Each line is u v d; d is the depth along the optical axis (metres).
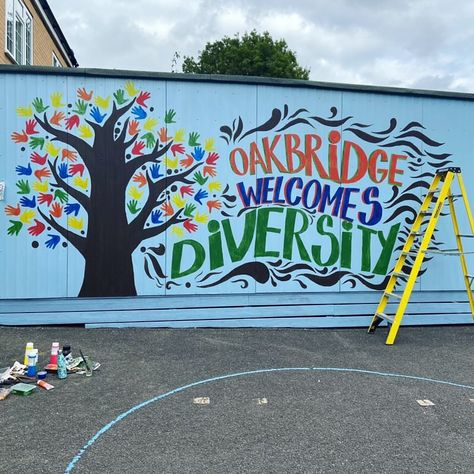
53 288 6.59
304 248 7.05
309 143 7.03
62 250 6.59
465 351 6.09
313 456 3.38
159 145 6.72
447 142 7.41
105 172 6.63
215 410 4.14
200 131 6.79
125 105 6.64
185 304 6.86
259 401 4.34
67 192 6.58
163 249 6.77
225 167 6.86
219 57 39.94
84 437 3.64
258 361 5.50
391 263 7.28
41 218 6.54
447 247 7.40
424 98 7.33
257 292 6.96
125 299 6.75
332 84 7.04
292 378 4.95
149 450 3.45
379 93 7.20
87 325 6.68
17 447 3.48
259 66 38.41
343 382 4.85
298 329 7.05
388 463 3.30
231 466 3.25
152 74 6.66
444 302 7.44
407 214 7.32
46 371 4.96
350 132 7.13
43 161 6.52
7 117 6.45
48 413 4.05
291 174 7.00
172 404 4.25
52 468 3.20
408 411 4.15
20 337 6.23
